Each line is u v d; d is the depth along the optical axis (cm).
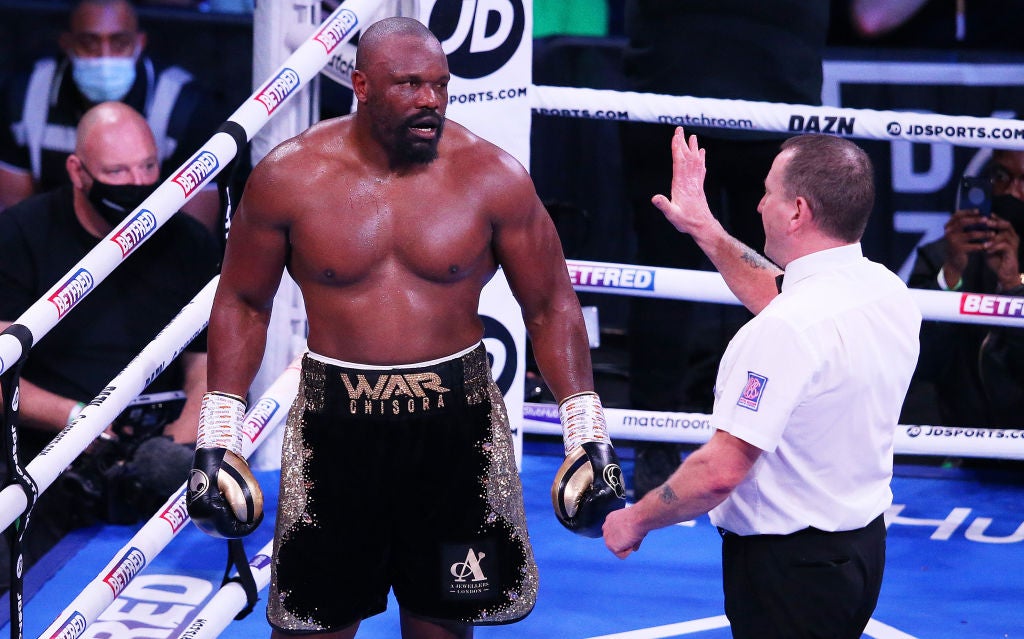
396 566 199
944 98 455
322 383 187
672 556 319
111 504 333
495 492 192
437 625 200
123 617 277
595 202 474
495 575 193
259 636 272
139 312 360
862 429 186
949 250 374
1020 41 465
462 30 326
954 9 465
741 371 182
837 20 472
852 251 189
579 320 196
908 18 468
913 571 308
